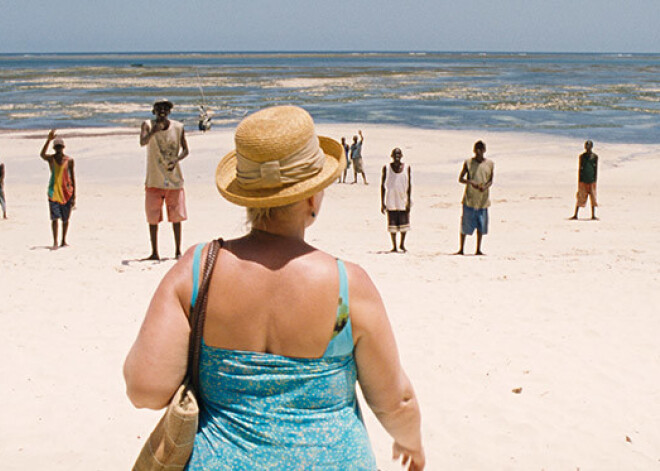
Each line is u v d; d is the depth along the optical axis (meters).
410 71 124.06
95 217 16.47
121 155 28.81
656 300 8.11
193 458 1.92
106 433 4.86
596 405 5.31
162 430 1.94
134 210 17.83
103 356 6.24
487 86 77.25
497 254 12.14
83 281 8.92
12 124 40.16
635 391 5.55
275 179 1.94
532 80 92.06
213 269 1.94
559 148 30.67
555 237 14.27
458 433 4.93
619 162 26.98
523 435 4.88
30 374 5.80
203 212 17.34
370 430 4.99
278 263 1.94
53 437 4.78
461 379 5.83
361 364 2.02
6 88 74.00
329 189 22.12
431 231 15.26
